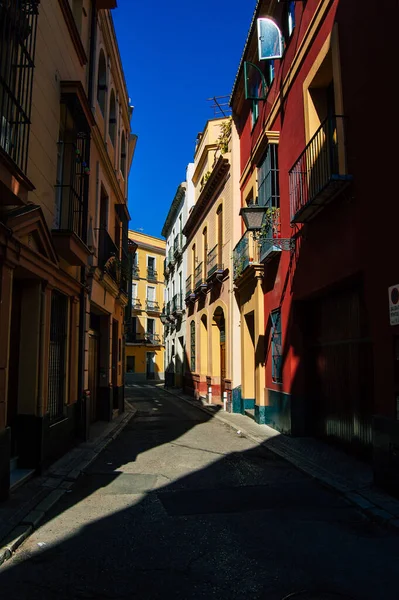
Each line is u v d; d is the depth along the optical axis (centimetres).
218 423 1400
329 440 948
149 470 792
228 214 1727
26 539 479
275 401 1194
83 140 959
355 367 825
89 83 1157
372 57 668
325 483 680
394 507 554
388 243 625
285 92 1105
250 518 546
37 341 734
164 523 529
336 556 435
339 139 758
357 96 716
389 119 621
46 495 622
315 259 904
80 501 615
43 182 778
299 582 383
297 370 1053
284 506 593
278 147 1178
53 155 831
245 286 1503
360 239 711
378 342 650
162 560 428
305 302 1054
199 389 2247
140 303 4512
